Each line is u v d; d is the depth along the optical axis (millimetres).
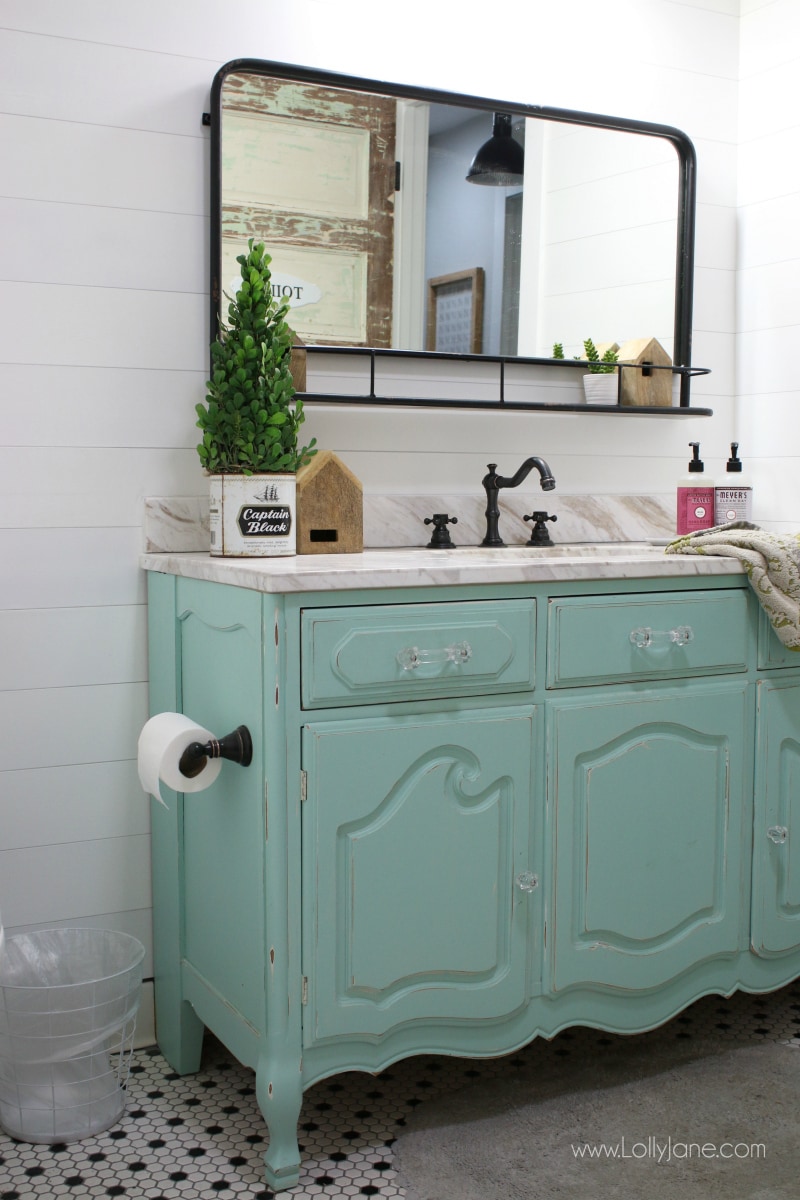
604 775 1674
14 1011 1629
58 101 1829
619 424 2328
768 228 2338
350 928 1500
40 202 1829
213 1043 1979
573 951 1676
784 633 1759
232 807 1581
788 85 2275
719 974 1836
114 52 1859
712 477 2436
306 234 2002
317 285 2020
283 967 1462
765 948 1861
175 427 1950
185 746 1485
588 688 1669
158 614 1883
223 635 1602
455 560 1733
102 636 1931
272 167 1967
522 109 2146
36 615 1881
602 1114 1702
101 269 1879
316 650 1441
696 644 1750
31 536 1869
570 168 2219
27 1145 1646
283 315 1841
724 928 1817
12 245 1816
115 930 1909
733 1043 1943
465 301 2143
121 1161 1593
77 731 1922
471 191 2133
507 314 2184
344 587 1442
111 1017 1685
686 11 2328
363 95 2029
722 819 1798
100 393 1895
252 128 1947
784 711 1848
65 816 1922
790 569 1746
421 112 2078
